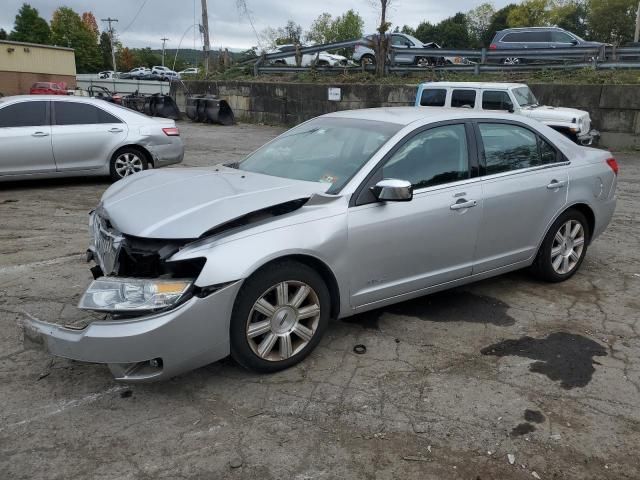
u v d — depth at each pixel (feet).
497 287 17.08
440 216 13.60
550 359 12.69
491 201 14.61
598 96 51.24
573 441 9.85
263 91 77.10
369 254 12.60
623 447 9.71
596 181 17.38
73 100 30.37
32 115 29.12
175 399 11.03
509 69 62.34
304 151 14.74
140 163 32.07
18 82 148.36
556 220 16.62
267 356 11.69
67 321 14.01
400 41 83.35
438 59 73.72
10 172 28.60
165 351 10.23
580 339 13.69
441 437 9.93
